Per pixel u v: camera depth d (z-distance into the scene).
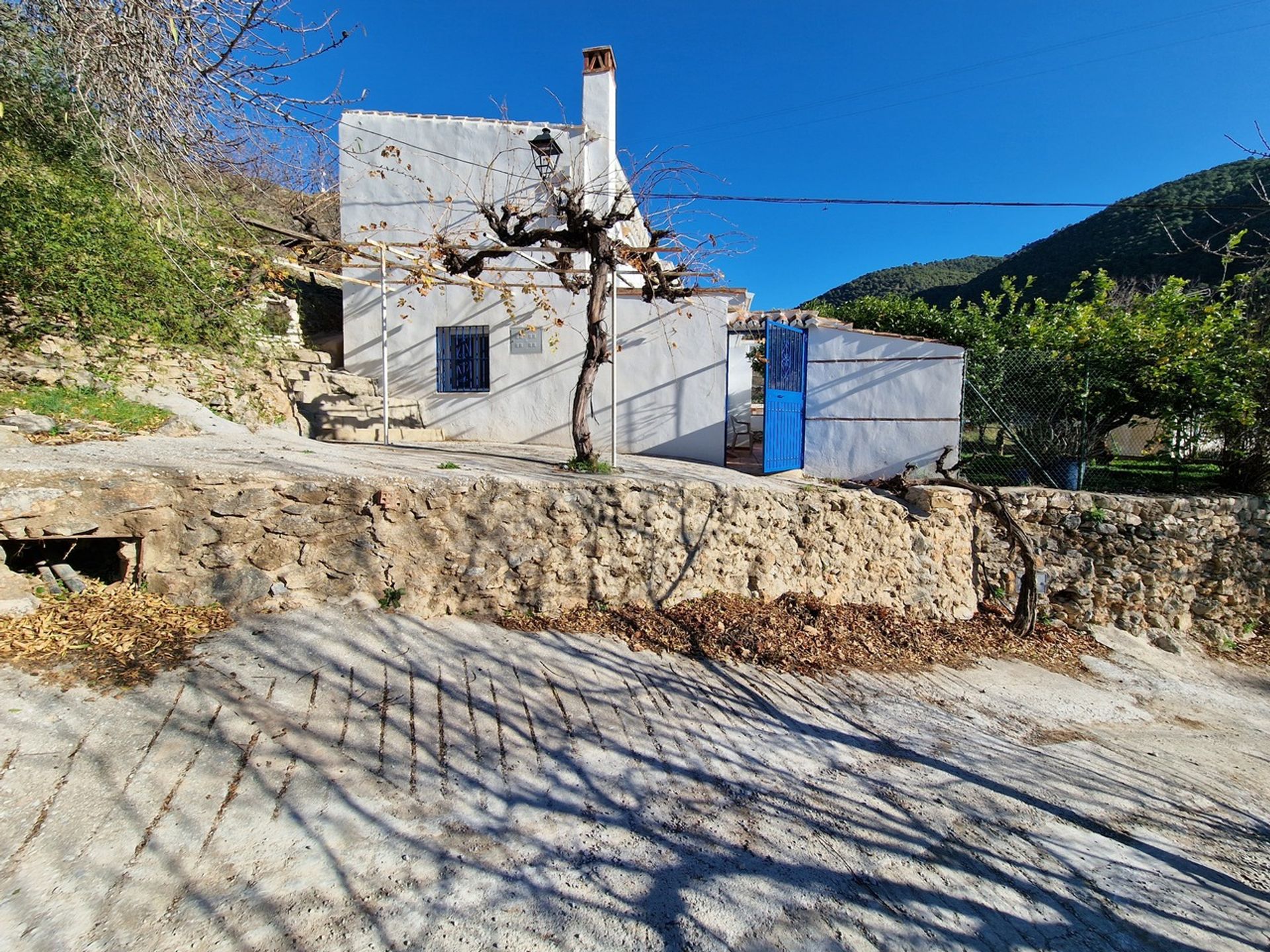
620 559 5.36
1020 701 5.51
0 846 2.24
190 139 4.49
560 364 9.03
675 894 2.68
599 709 4.01
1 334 5.21
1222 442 8.71
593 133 8.99
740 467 8.62
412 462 5.82
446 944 2.29
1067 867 3.23
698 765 3.65
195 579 3.93
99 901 2.17
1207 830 3.86
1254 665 7.70
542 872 2.70
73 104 4.70
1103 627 7.80
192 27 4.05
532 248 6.91
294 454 5.47
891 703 4.93
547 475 5.66
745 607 5.86
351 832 2.71
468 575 4.75
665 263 8.02
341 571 4.38
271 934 2.20
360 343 9.46
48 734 2.73
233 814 2.64
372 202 9.31
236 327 7.14
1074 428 8.55
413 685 3.80
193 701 3.18
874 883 2.90
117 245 5.81
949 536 7.49
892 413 8.53
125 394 5.86
